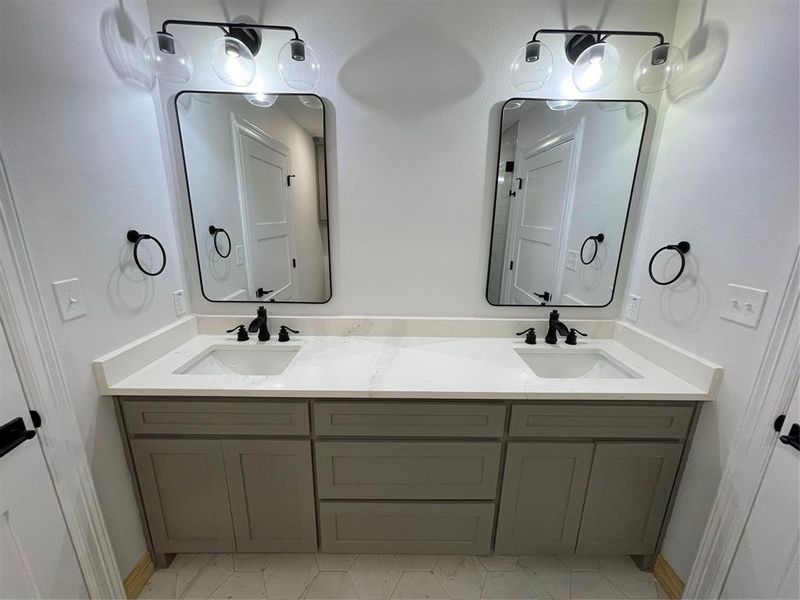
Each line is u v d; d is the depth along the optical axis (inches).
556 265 61.2
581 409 46.5
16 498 33.7
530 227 59.6
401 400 46.4
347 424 47.2
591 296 62.5
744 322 39.7
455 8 51.5
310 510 50.9
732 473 41.2
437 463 48.9
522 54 48.2
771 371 36.7
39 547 36.1
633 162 56.6
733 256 41.0
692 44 47.2
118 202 45.4
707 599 44.8
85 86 40.3
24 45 33.7
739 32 40.2
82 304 40.4
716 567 43.4
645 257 56.4
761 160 37.6
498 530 52.0
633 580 53.4
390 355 55.9
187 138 55.8
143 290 50.3
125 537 48.0
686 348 48.2
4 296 32.4
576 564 55.9
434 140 56.2
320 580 52.8
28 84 34.1
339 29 52.2
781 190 35.6
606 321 63.0
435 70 53.6
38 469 35.8
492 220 59.4
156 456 47.9
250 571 54.0
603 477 49.2
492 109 54.9
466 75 53.7
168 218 55.4
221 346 59.2
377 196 58.6
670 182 51.1
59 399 37.7
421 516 51.5
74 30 38.7
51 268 36.7
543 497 50.4
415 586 52.2
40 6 35.0
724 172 42.1
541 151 56.3
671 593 50.3
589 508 50.7
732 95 41.1
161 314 54.1
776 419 36.4
